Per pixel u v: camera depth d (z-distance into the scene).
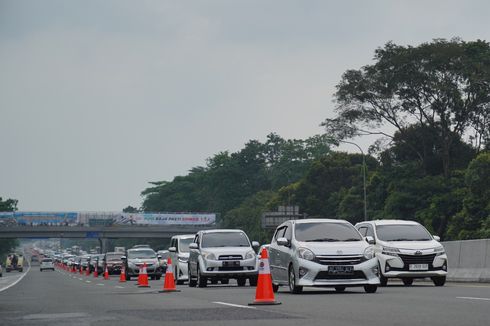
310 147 175.38
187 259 35.41
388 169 89.56
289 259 21.12
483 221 73.50
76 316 14.05
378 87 79.75
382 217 87.69
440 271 25.39
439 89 76.19
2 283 44.59
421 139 85.00
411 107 81.12
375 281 20.44
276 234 23.47
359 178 112.88
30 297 22.86
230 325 11.55
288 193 123.19
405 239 26.33
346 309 14.40
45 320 13.25
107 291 27.02
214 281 35.25
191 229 136.38
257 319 12.52
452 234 77.62
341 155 120.69
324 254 20.39
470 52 82.62
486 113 80.62
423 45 78.88
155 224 135.50
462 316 12.17
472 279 29.61
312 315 13.15
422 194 84.06
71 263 116.75
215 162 183.38
